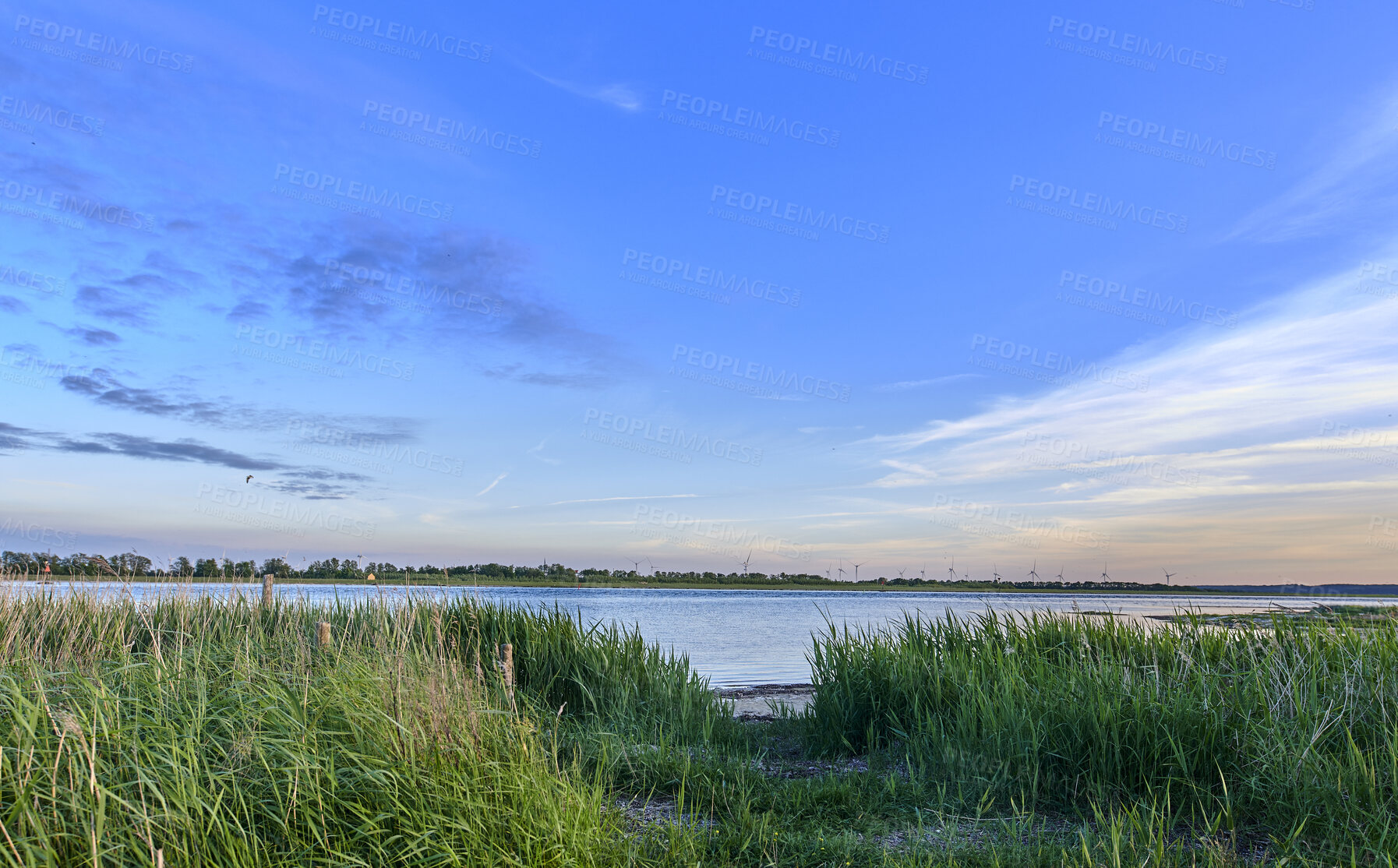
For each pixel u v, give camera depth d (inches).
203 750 158.7
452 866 144.9
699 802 232.7
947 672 316.2
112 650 288.8
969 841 198.4
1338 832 185.2
